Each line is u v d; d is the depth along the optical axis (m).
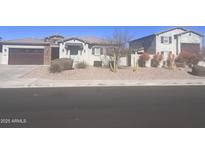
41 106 10.48
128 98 12.56
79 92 14.77
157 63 31.52
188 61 32.91
